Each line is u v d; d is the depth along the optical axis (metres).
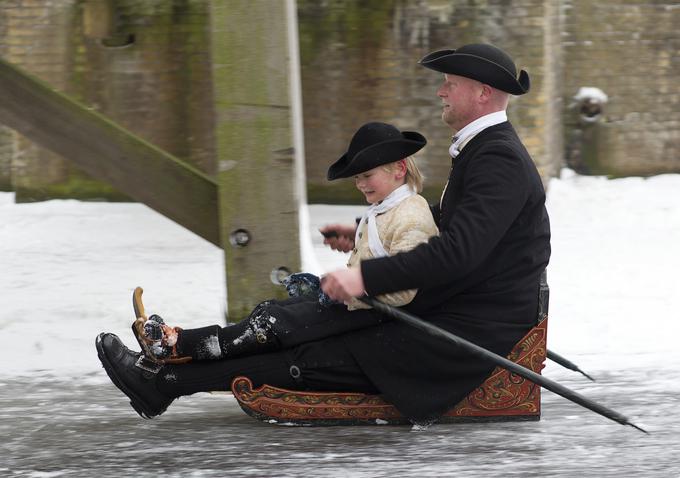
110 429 17.55
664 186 46.72
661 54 48.03
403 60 43.38
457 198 16.50
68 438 17.03
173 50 44.34
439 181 43.47
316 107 44.41
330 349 16.83
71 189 45.53
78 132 21.41
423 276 15.70
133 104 44.69
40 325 25.91
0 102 21.44
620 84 48.25
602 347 23.66
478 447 16.03
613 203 43.72
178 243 37.53
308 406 17.05
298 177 20.97
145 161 21.39
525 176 16.25
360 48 43.69
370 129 16.62
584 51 48.12
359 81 43.91
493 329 16.52
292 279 17.64
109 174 21.48
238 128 20.64
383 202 16.64
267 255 20.89
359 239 16.97
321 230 18.33
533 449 15.95
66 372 22.02
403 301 16.30
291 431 17.05
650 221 40.47
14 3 44.41
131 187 21.47
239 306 21.03
